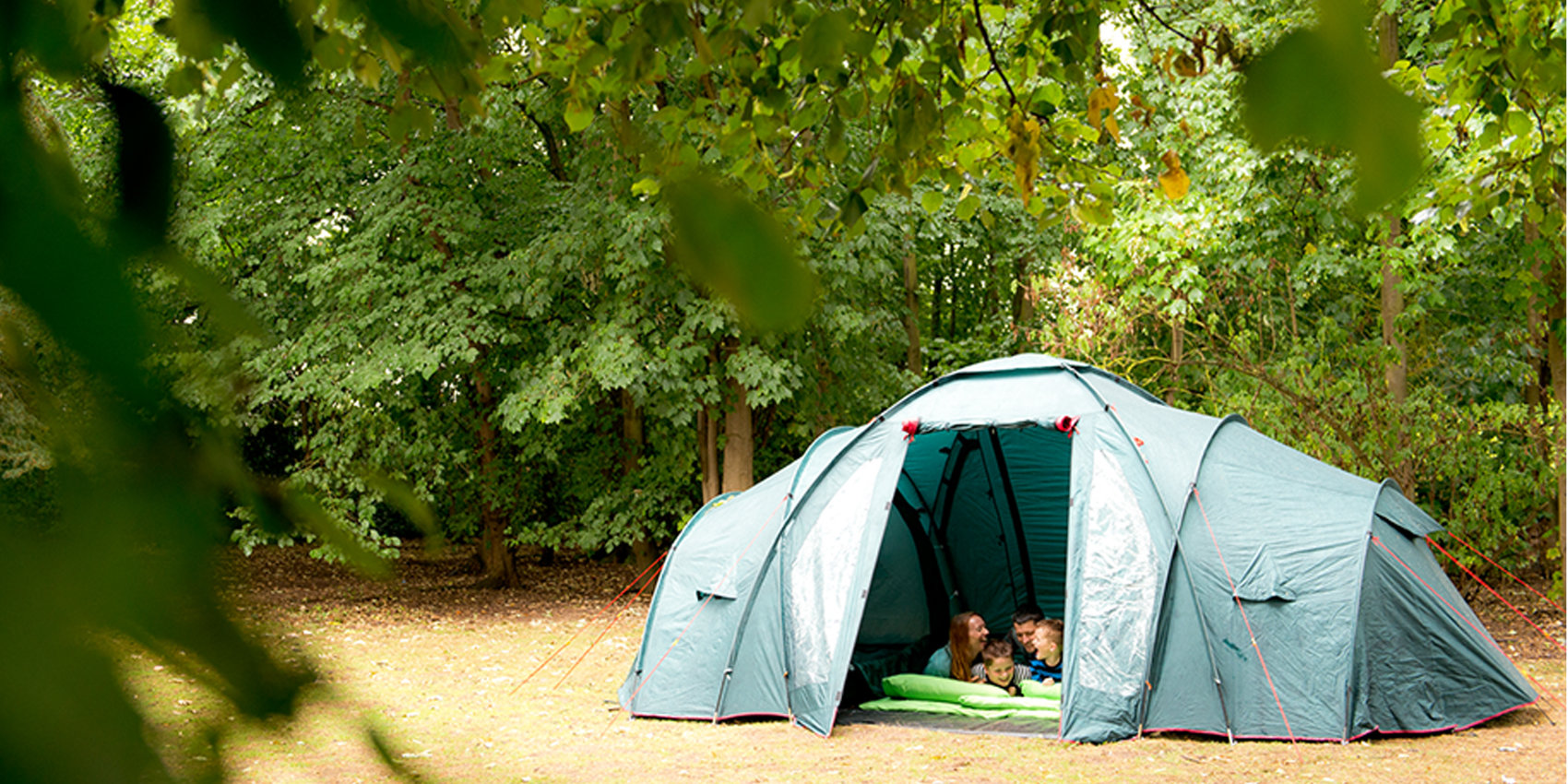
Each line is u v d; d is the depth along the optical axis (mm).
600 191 11156
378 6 312
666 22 1146
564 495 14586
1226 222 10430
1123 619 6816
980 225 14258
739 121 2699
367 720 254
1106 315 11531
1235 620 6746
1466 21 2430
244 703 223
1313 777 5848
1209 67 9172
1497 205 4340
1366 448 11172
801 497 7664
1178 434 7562
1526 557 11672
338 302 11969
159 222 241
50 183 232
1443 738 6633
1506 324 12602
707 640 7496
